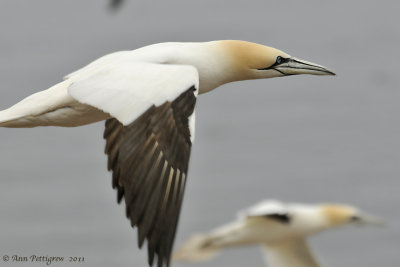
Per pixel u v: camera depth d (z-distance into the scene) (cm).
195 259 1600
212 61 812
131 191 640
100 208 2292
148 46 805
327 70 859
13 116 780
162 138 661
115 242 2120
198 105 3478
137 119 665
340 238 2272
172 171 652
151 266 625
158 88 678
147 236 631
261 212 1504
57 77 3862
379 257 2209
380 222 1614
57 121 787
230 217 2462
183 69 694
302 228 1549
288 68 853
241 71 835
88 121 792
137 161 649
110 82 690
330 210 1578
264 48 845
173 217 641
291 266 1570
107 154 756
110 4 1620
